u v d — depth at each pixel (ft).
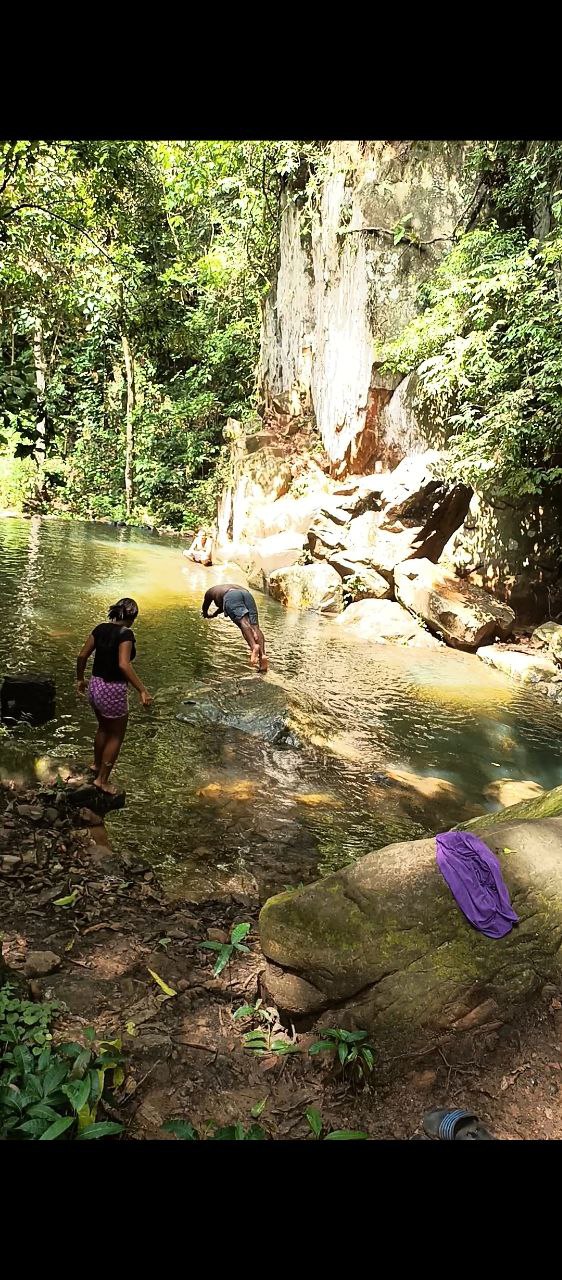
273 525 53.06
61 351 70.18
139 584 44.06
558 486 42.86
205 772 20.63
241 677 28.27
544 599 43.16
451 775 23.03
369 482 45.85
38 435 21.42
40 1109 8.17
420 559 42.09
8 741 19.92
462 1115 8.98
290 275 59.52
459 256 39.58
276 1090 9.54
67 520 70.74
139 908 13.61
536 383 36.24
